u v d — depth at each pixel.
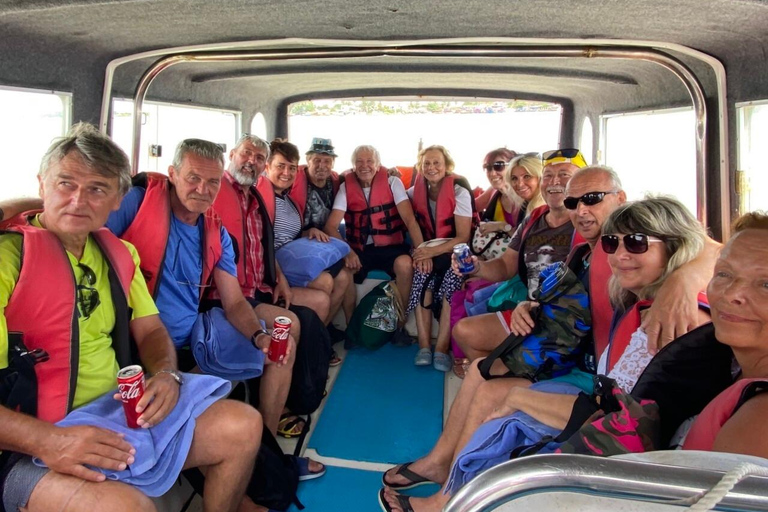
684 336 1.48
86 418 1.62
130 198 2.37
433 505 2.09
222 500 1.83
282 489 2.16
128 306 1.96
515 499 0.83
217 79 4.08
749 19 2.14
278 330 2.20
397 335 3.93
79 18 2.29
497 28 2.47
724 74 2.66
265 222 3.12
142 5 2.12
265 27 2.50
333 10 2.22
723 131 2.73
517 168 3.70
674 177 3.31
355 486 2.36
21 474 1.53
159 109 3.77
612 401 1.40
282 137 5.59
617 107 4.11
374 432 2.80
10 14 2.16
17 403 1.59
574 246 2.59
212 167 2.34
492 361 2.17
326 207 4.26
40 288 1.66
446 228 4.10
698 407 1.47
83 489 1.47
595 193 2.36
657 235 1.77
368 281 4.16
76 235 1.80
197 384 1.86
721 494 0.70
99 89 3.04
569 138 5.14
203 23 2.42
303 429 2.72
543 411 1.82
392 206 4.23
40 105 2.69
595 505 0.81
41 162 1.78
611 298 2.03
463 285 3.52
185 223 2.44
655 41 2.61
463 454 1.88
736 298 1.22
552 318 2.12
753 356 1.27
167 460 1.63
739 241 1.27
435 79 4.41
